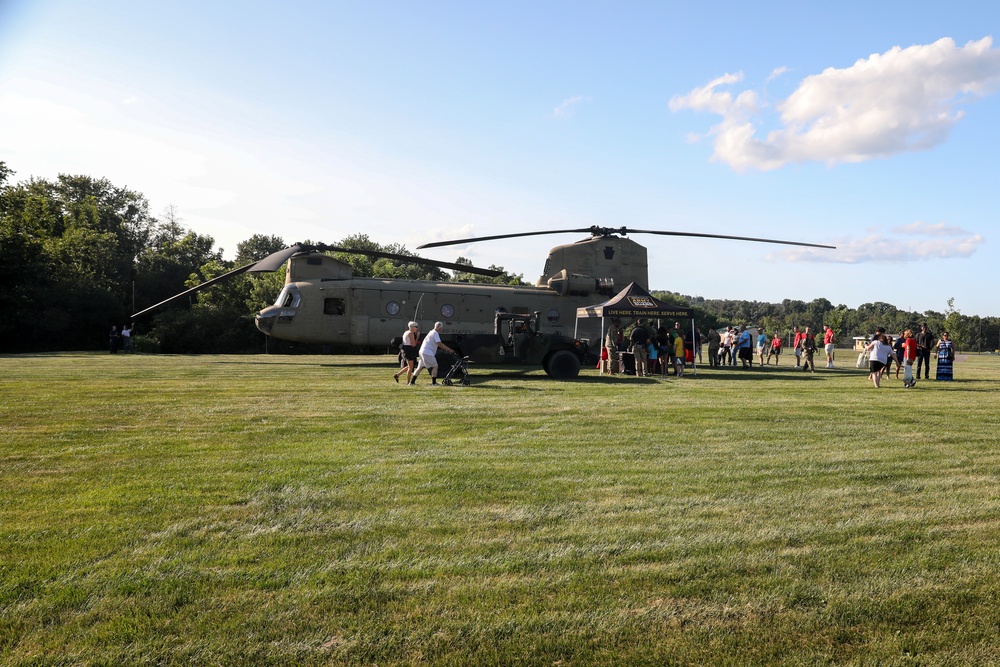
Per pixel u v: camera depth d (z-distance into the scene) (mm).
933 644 3105
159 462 6781
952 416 10367
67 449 7449
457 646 3084
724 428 9070
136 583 3727
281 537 4500
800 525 4785
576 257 23938
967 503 5352
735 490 5750
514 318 17469
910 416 10328
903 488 5836
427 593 3631
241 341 41781
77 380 16156
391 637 3152
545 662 2963
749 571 3934
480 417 10062
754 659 2982
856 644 3111
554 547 4332
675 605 3492
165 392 13398
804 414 10500
